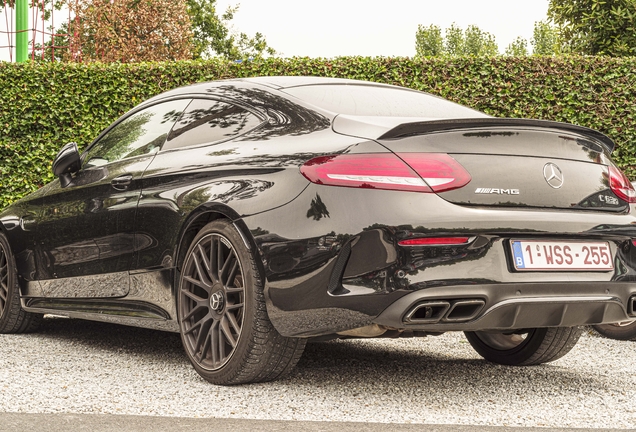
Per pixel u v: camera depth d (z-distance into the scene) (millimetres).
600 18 10656
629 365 4273
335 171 3004
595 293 3174
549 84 8250
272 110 3580
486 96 8344
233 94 3855
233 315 3355
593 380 3779
